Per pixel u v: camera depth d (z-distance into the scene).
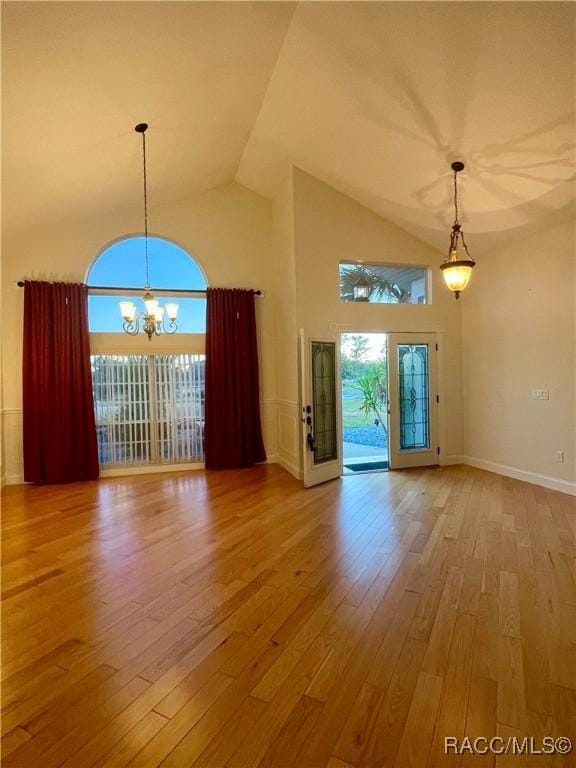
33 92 3.03
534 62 2.90
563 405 4.59
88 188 4.78
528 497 4.45
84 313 5.48
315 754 1.52
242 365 6.04
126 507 4.34
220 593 2.64
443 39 2.97
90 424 5.48
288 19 3.32
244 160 5.57
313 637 2.19
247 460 6.09
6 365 5.30
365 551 3.21
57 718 1.69
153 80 3.39
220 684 1.87
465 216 4.90
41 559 3.14
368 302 5.67
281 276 5.88
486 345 5.58
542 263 4.76
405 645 2.11
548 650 2.06
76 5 2.49
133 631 2.26
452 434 6.01
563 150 3.49
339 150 4.68
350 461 6.61
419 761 1.49
